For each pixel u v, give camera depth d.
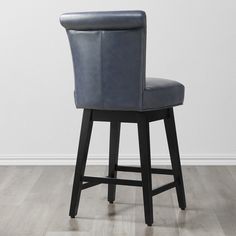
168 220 3.26
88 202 3.62
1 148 4.82
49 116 4.78
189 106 4.71
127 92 3.05
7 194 3.84
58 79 4.73
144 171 3.12
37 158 4.80
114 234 3.03
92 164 4.78
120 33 3.00
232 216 3.34
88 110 3.22
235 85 4.68
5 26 4.70
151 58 4.67
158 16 4.62
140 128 3.12
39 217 3.33
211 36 4.64
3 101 4.77
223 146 4.75
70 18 3.10
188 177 4.32
